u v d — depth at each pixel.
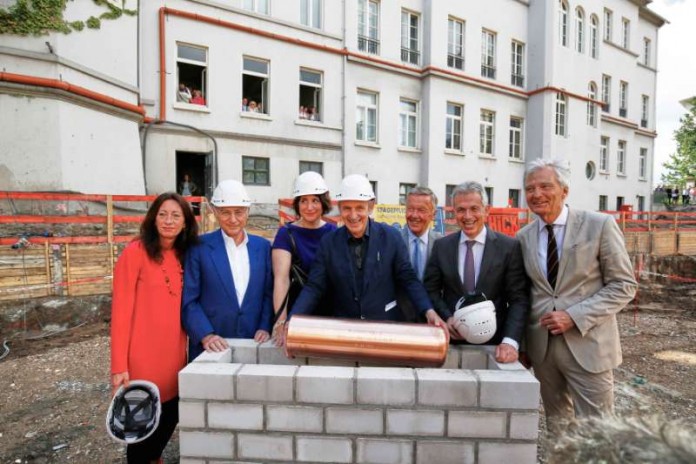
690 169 29.27
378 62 15.91
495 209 9.00
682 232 12.96
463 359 2.01
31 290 6.25
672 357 5.70
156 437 2.37
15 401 3.93
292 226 2.68
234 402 1.65
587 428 1.00
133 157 10.33
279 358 2.08
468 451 1.59
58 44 8.46
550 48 19.84
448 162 17.88
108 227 6.92
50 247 6.39
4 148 7.80
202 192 13.38
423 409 1.59
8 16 7.91
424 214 2.98
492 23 19.17
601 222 2.25
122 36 10.08
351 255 2.24
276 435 1.64
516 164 20.30
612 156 23.86
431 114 17.23
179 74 12.52
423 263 3.00
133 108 10.22
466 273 2.43
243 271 2.52
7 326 5.92
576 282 2.26
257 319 2.49
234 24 12.77
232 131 12.95
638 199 26.09
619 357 2.29
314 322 1.82
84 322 6.46
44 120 8.12
